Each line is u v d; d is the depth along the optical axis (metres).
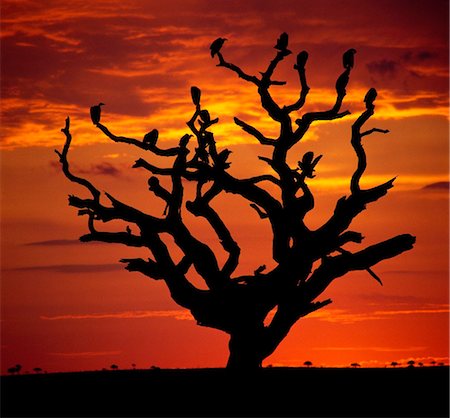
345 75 77.56
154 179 77.69
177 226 77.06
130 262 76.81
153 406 72.12
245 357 75.88
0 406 73.00
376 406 71.31
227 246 77.25
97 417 69.62
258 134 77.81
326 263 76.75
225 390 74.75
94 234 77.44
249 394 74.25
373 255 76.62
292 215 76.69
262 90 77.81
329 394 74.44
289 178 77.44
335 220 76.56
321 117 77.56
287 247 77.06
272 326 76.38
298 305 76.19
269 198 77.19
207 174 77.62
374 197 76.88
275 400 73.06
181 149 78.12
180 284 76.44
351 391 75.25
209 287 76.62
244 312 75.69
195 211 77.56
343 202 76.94
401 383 77.69
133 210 77.38
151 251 77.12
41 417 69.94
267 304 76.00
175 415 70.06
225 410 71.19
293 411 70.44
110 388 76.94
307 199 77.06
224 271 77.00
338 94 77.69
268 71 78.12
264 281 76.00
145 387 76.56
